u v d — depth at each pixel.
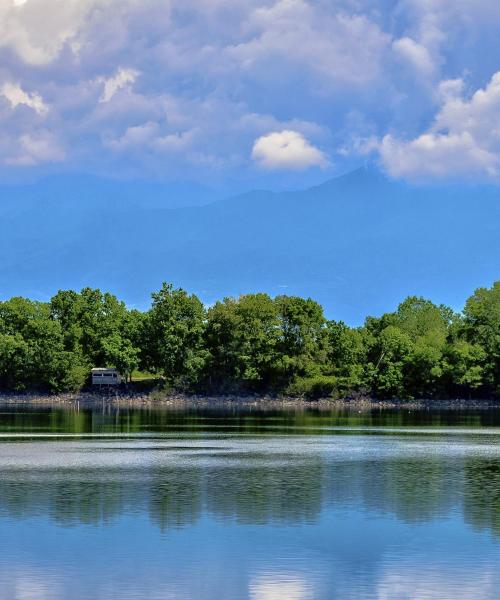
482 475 134.88
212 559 85.38
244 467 143.62
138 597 74.94
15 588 76.94
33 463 148.38
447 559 85.75
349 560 85.25
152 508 107.50
